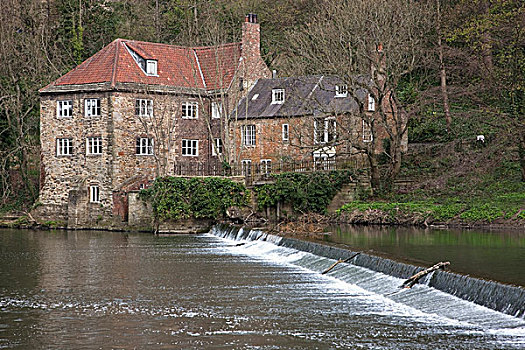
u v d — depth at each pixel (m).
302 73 52.62
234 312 21.41
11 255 35.31
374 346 17.30
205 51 59.81
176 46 58.31
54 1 71.31
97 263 32.25
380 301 22.08
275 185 47.38
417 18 48.12
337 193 46.66
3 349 17.88
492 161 42.84
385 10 44.66
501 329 17.67
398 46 44.16
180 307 22.31
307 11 66.94
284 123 53.91
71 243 40.78
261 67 59.62
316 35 50.00
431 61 47.59
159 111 53.84
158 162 50.91
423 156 49.28
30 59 61.47
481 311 19.19
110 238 43.78
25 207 56.22
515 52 42.19
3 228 52.25
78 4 69.62
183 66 57.41
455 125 50.88
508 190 41.12
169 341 18.31
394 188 46.09
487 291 19.72
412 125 53.44
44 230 50.47
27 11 65.31
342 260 28.31
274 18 68.81
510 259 25.16
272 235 37.00
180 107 54.84
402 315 20.05
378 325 19.06
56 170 53.28
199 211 47.16
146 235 45.97
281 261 32.09
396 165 45.78
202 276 28.11
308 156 52.38
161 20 74.00
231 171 51.69
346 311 20.86
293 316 20.59
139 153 52.88
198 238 43.72
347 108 51.56
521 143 41.06
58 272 29.67
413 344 17.22
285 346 17.61
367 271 26.20
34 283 27.05
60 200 53.00
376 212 42.56
